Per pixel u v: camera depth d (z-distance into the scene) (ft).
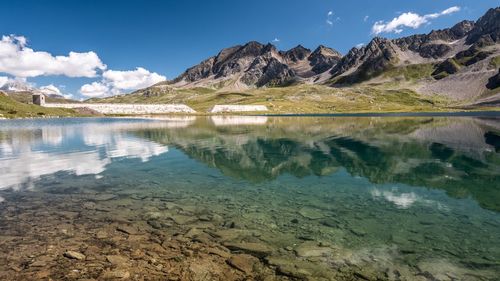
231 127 294.25
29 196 64.28
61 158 112.78
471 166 96.63
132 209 56.03
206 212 54.75
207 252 39.32
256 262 37.14
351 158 114.52
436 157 113.70
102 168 94.43
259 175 86.17
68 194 65.82
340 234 45.50
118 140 173.78
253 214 53.88
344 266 36.50
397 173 88.17
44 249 39.32
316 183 76.84
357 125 302.45
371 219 51.65
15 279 32.32
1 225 47.62
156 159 111.24
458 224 49.34
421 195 65.92
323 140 173.99
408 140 166.50
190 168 95.04
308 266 36.37
